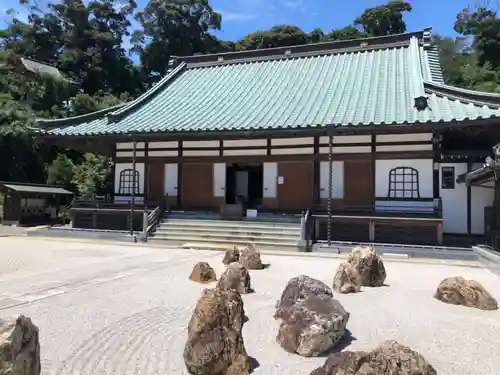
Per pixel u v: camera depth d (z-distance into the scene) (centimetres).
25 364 308
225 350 409
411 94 1620
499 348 478
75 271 956
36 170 3098
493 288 809
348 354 350
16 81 3994
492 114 1269
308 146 1708
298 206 1714
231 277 753
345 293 751
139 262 1098
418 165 1557
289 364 435
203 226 1600
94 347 473
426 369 338
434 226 1374
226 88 2103
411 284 847
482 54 4644
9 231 1958
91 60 5116
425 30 2039
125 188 1992
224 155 1838
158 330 536
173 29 5431
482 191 1623
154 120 1825
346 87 1827
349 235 1468
